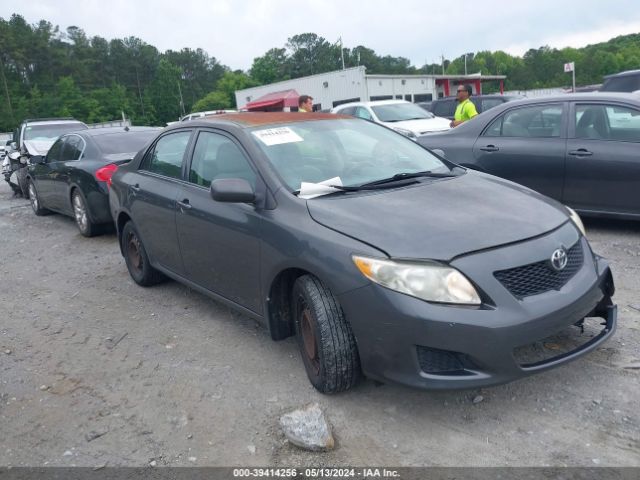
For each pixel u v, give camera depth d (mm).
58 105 90250
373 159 4309
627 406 3213
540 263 3119
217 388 3764
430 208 3420
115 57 115188
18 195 14258
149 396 3748
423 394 3465
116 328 4902
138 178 5406
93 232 8180
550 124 6613
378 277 3004
